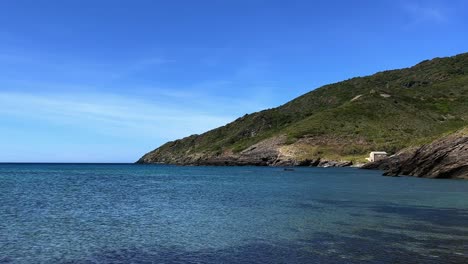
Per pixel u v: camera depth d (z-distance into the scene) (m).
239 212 35.12
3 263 19.23
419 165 89.94
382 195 48.97
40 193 55.25
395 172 95.19
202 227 27.98
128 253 20.97
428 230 26.34
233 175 107.25
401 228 27.12
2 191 58.03
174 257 20.19
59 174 121.88
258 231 26.39
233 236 24.86
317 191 55.31
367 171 122.06
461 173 81.69
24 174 121.56
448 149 85.38
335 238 24.08
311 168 149.62
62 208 38.56
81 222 30.27
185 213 34.75
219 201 44.00
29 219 31.72
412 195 48.84
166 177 102.00
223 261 19.42
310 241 23.34
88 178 98.38
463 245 22.12
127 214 34.41
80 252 21.20
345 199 44.81
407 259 19.36
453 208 36.84
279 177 93.75
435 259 19.30
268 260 19.47
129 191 58.78
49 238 24.48
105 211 36.38
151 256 20.38
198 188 63.94
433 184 66.94
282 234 25.39
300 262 19.06
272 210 36.19
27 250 21.61
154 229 27.33
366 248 21.56
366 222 29.44
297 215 33.06
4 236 25.03
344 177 90.56
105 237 24.77
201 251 21.30
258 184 71.62
